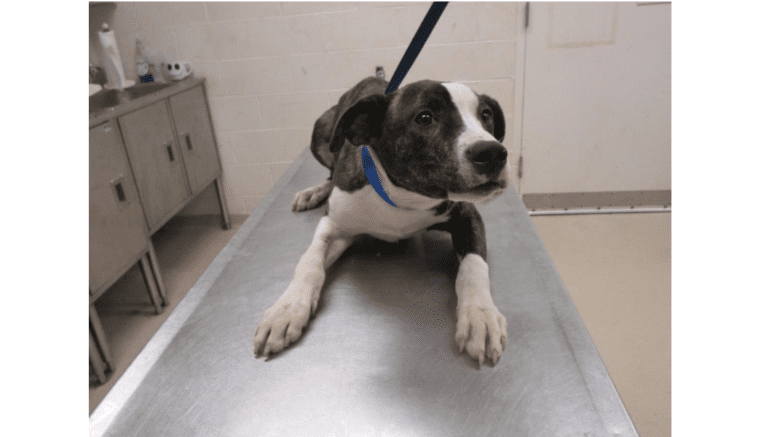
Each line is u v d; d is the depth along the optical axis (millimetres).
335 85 2768
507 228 1123
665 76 2572
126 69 2828
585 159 2812
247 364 729
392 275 962
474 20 2553
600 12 2480
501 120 1000
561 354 708
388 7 2572
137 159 2186
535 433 583
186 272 2609
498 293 870
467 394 651
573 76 2623
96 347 1836
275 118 2875
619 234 2637
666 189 2834
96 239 1855
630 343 1820
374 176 929
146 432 619
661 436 1427
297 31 2656
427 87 841
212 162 2916
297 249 1090
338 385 679
